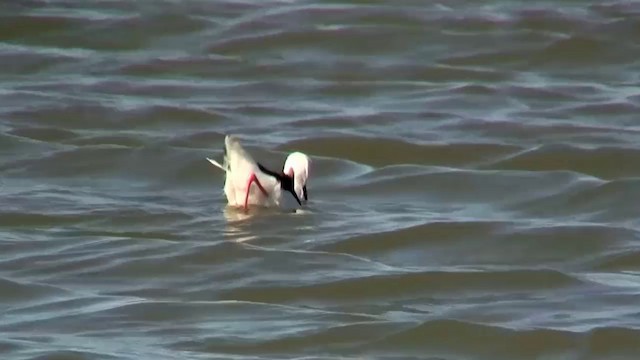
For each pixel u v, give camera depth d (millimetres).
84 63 27578
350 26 29656
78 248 17875
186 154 21625
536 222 19047
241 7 30906
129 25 29625
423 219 19125
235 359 14820
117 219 18922
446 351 15266
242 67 27484
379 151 22281
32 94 25156
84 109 24312
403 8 30734
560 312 16125
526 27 29641
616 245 18156
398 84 26578
